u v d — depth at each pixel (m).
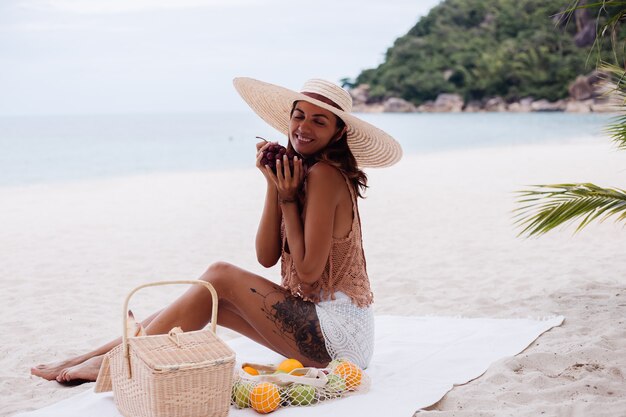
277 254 3.80
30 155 32.38
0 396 3.77
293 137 3.67
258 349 4.29
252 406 3.26
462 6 83.88
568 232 8.94
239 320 3.74
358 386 3.48
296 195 3.55
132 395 3.05
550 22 75.38
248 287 3.59
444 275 7.00
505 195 13.37
